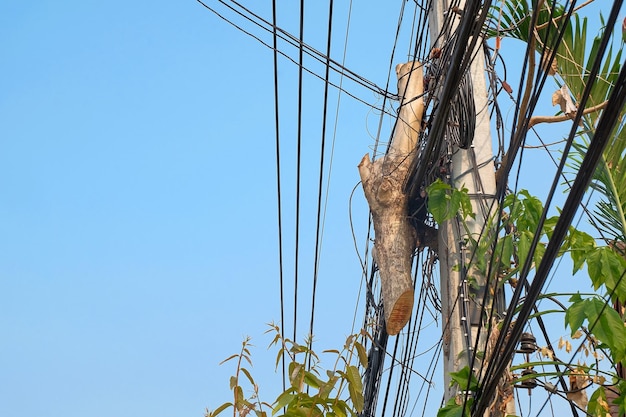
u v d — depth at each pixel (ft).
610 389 31.76
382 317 46.11
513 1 37.91
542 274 23.41
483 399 28.07
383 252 39.93
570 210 21.26
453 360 35.35
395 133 41.22
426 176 39.86
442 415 30.78
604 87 35.55
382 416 46.52
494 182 37.60
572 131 20.81
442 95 32.71
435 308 43.45
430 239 40.60
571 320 28.45
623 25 35.14
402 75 41.68
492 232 35.86
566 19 22.13
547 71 23.44
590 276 29.40
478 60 39.32
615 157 34.76
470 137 36.65
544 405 33.09
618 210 34.88
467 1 29.01
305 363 29.68
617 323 28.04
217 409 28.94
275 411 28.71
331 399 28.73
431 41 40.98
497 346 27.12
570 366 31.24
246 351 29.48
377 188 40.52
